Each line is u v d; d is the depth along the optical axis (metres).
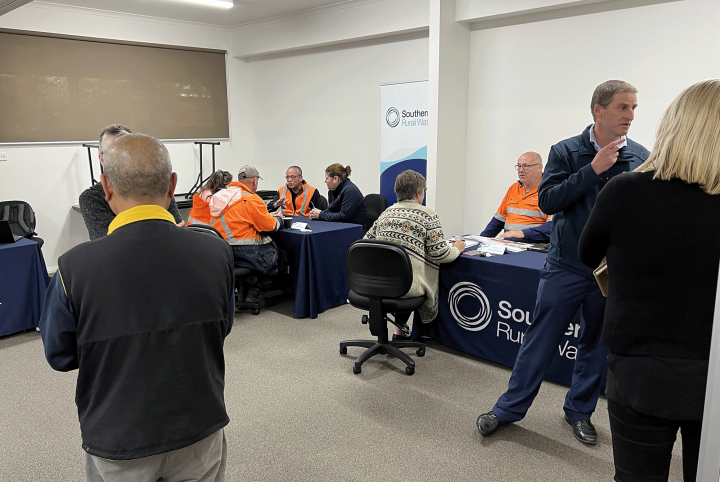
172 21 5.95
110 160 1.10
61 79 5.19
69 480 2.00
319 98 6.06
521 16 4.24
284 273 4.04
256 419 2.42
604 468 2.02
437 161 4.48
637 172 1.15
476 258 2.91
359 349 3.25
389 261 2.67
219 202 3.69
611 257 1.19
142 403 1.05
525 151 4.42
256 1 5.21
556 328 2.06
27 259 3.46
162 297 1.07
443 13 4.29
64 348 1.10
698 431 1.10
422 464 2.06
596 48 3.90
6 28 4.80
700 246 1.04
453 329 3.11
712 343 0.84
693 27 3.46
